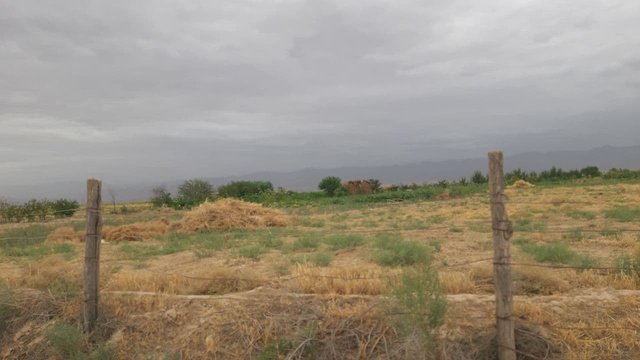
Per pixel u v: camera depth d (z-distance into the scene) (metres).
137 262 12.54
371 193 47.72
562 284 7.94
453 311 6.78
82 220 30.19
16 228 24.31
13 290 8.70
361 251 12.41
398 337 6.45
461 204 28.22
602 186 37.31
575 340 6.27
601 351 6.15
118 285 8.77
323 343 6.71
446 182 52.50
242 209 21.11
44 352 7.55
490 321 6.61
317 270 9.07
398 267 9.49
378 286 7.69
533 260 9.27
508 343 6.03
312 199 44.56
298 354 6.55
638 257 8.89
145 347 7.30
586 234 13.57
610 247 11.52
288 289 8.01
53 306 8.30
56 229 20.53
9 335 8.05
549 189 36.62
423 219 20.86
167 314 7.65
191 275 9.38
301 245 13.39
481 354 6.25
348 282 7.87
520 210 20.97
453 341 6.37
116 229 18.89
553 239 12.97
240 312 7.34
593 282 8.04
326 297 7.42
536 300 7.12
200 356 6.91
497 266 6.07
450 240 13.69
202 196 44.78
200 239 16.53
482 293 7.79
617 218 17.41
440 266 9.93
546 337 6.37
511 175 53.31
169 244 15.67
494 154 6.02
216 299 7.76
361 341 6.56
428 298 6.26
